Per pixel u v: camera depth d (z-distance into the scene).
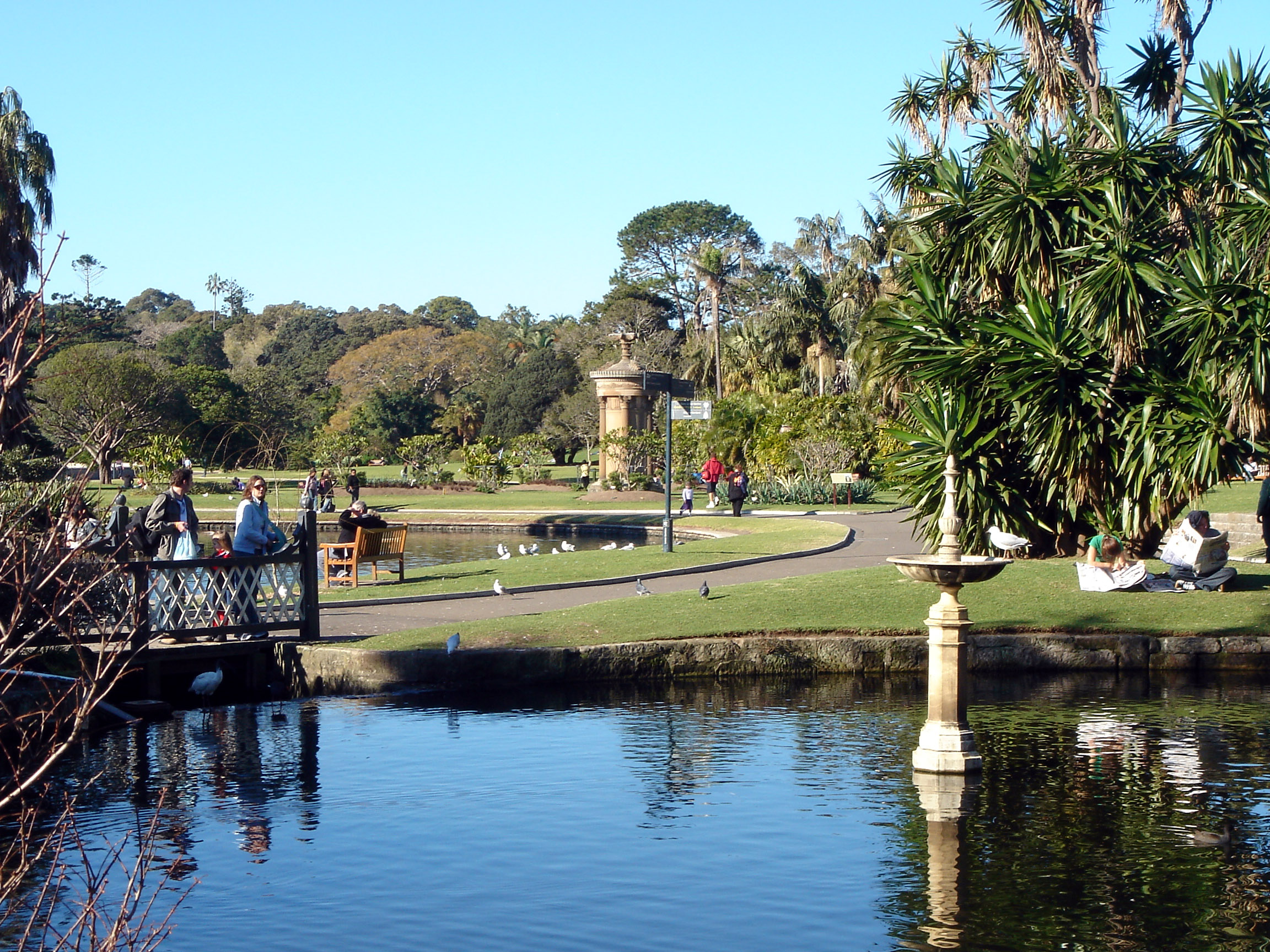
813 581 17.61
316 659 13.38
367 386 107.00
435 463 55.66
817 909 6.43
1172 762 9.45
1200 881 6.79
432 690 13.02
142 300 188.12
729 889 6.74
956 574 9.27
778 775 9.23
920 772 9.28
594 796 8.66
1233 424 15.64
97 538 8.36
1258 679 13.19
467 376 108.00
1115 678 13.33
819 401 46.69
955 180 18.23
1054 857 7.22
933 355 17.64
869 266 55.03
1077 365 16.16
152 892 6.77
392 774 9.38
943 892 6.66
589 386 80.38
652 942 6.01
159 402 57.19
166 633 12.58
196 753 10.24
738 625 14.49
